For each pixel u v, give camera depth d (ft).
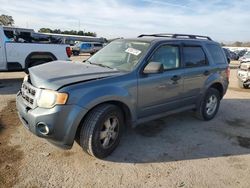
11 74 39.45
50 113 10.96
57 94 11.03
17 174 11.05
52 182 10.69
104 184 10.77
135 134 16.17
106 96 12.07
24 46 31.50
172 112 16.53
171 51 15.93
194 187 10.97
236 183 11.46
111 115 12.62
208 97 19.06
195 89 17.69
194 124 18.69
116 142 13.32
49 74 12.41
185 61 16.80
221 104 25.34
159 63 13.62
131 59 14.52
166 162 12.88
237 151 14.65
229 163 13.21
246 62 35.86
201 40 19.03
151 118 15.12
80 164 12.17
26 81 13.02
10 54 30.68
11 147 13.42
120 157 13.07
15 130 15.64
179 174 11.87
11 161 12.05
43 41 36.60
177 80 15.96
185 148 14.61
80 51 128.88
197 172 12.14
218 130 17.83
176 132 16.93
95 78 12.35
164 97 15.38
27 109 11.86
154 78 14.47
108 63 15.07
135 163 12.59
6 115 18.31
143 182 11.08
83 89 11.54
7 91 26.61
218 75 19.51
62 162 12.25
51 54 33.58
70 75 12.33
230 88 35.73
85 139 12.09
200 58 18.21
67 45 35.01
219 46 20.68
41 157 12.58
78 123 11.43
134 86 13.43
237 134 17.28
